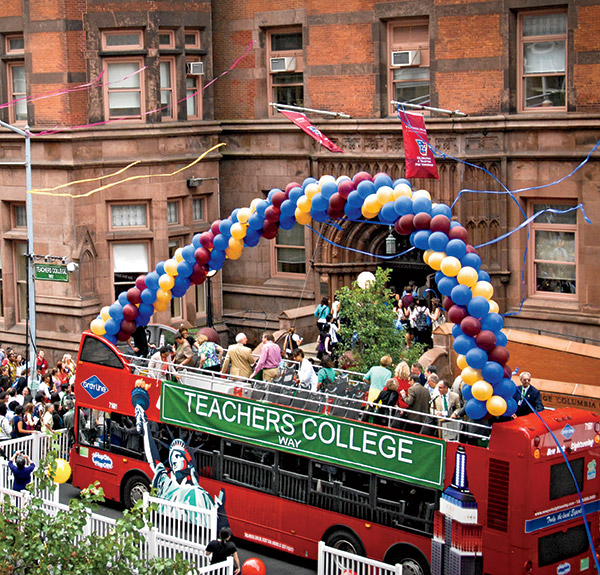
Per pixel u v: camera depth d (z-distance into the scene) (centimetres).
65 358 3173
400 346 2856
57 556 1547
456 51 3341
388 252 3384
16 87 3816
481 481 1850
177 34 3750
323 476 2112
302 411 2119
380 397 2108
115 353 2469
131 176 3666
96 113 3653
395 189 1991
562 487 1855
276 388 2298
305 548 2144
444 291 1909
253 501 2220
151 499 2036
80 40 3616
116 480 2483
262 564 1861
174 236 3809
